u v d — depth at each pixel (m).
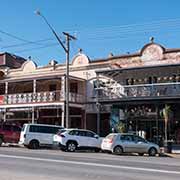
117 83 42.09
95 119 43.66
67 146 32.34
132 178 15.56
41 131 35.12
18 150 30.14
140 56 41.12
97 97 41.78
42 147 35.56
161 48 40.06
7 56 51.84
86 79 44.19
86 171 17.42
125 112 40.84
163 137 38.38
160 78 39.75
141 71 40.12
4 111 46.53
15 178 14.59
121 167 19.33
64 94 42.16
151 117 39.34
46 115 46.00
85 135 33.03
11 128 36.94
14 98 45.91
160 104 38.81
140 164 21.28
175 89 37.62
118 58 42.38
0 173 16.05
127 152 31.30
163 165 21.25
